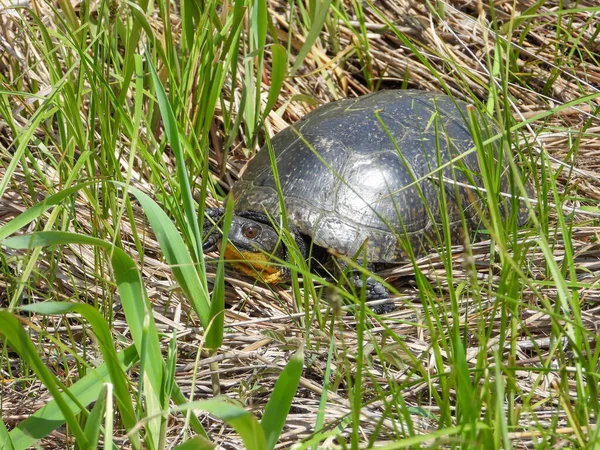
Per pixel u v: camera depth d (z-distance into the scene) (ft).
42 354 12.19
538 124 19.99
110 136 14.34
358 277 15.03
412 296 14.94
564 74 21.94
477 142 9.50
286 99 20.33
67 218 13.39
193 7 16.66
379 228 15.17
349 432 10.16
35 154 16.31
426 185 15.62
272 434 8.14
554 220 16.52
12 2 16.98
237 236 15.05
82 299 13.85
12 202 15.12
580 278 14.34
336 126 16.34
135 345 8.69
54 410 8.55
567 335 8.41
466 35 22.26
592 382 8.65
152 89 16.08
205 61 16.26
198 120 16.49
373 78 22.02
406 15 22.49
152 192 15.87
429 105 17.08
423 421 10.28
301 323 13.50
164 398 8.91
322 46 22.26
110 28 15.75
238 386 11.78
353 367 11.98
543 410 10.62
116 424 10.83
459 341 8.25
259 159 17.03
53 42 17.38
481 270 15.44
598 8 13.28
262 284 15.56
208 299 9.69
